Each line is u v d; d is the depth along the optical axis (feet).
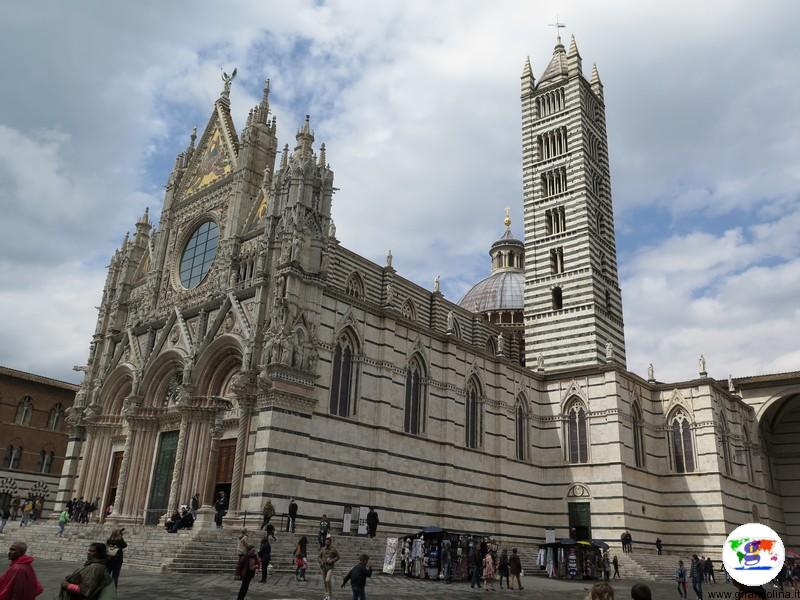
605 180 298.35
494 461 221.05
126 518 191.01
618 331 276.41
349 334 186.80
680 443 245.24
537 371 252.01
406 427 196.85
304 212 180.86
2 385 288.51
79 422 229.45
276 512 154.40
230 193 214.07
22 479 288.51
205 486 176.86
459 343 217.36
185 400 185.68
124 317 241.14
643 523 229.04
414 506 190.60
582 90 299.38
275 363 161.89
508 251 383.04
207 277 208.13
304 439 164.35
